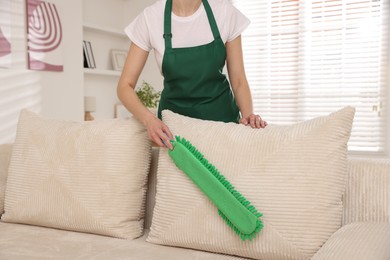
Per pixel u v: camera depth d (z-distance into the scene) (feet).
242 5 15.96
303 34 15.23
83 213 5.31
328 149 4.34
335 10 14.78
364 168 4.70
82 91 13.50
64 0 12.68
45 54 11.99
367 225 4.10
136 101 5.55
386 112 14.29
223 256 4.54
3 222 5.96
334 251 3.50
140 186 5.45
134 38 5.86
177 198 4.80
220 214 4.51
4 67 10.71
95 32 15.34
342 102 14.87
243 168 4.53
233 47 6.16
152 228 5.02
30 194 5.71
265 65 15.84
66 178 5.50
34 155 5.85
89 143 5.54
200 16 5.82
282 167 4.39
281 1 15.40
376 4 14.19
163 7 5.83
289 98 15.55
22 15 11.26
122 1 16.93
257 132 4.73
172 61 5.84
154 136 5.06
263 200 4.36
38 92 11.83
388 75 14.20
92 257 4.46
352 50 14.66
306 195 4.26
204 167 4.56
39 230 5.54
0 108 10.64
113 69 15.90
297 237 4.21
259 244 4.32
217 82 6.13
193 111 6.10
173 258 4.42
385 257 3.35
